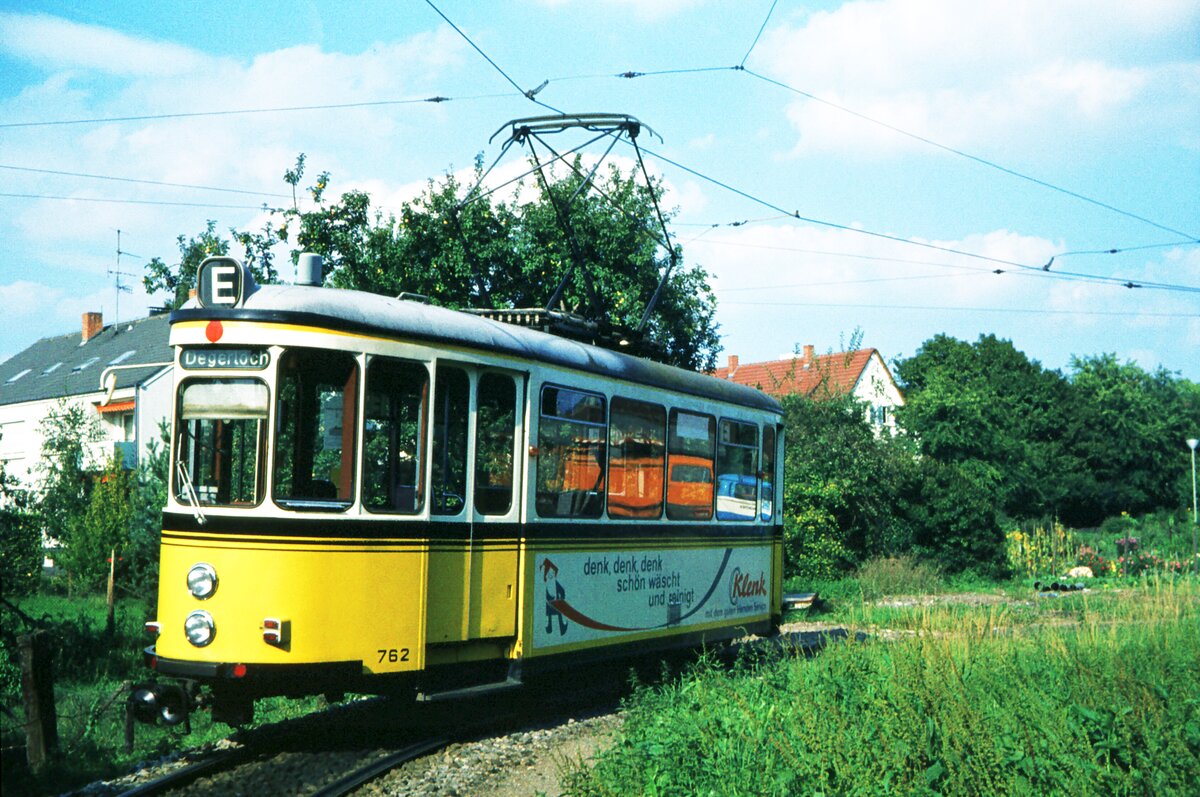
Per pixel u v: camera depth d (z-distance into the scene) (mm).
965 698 7641
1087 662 9469
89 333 44969
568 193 22547
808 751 7059
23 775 7785
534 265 21781
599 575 10875
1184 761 6492
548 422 10227
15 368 46375
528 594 9859
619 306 22125
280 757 8227
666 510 12086
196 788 7395
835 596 23578
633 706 9133
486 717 10008
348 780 7617
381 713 10094
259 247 21234
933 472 28828
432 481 9039
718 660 12711
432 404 9047
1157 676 8922
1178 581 24250
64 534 23047
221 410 8391
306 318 8422
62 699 10609
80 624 14164
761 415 14359
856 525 27594
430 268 21688
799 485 26250
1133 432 61188
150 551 16750
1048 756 6762
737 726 7566
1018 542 31391
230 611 8141
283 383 8352
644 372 11773
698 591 12703
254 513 8203
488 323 9898
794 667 10125
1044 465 58344
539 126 12898
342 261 21484
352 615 8453
